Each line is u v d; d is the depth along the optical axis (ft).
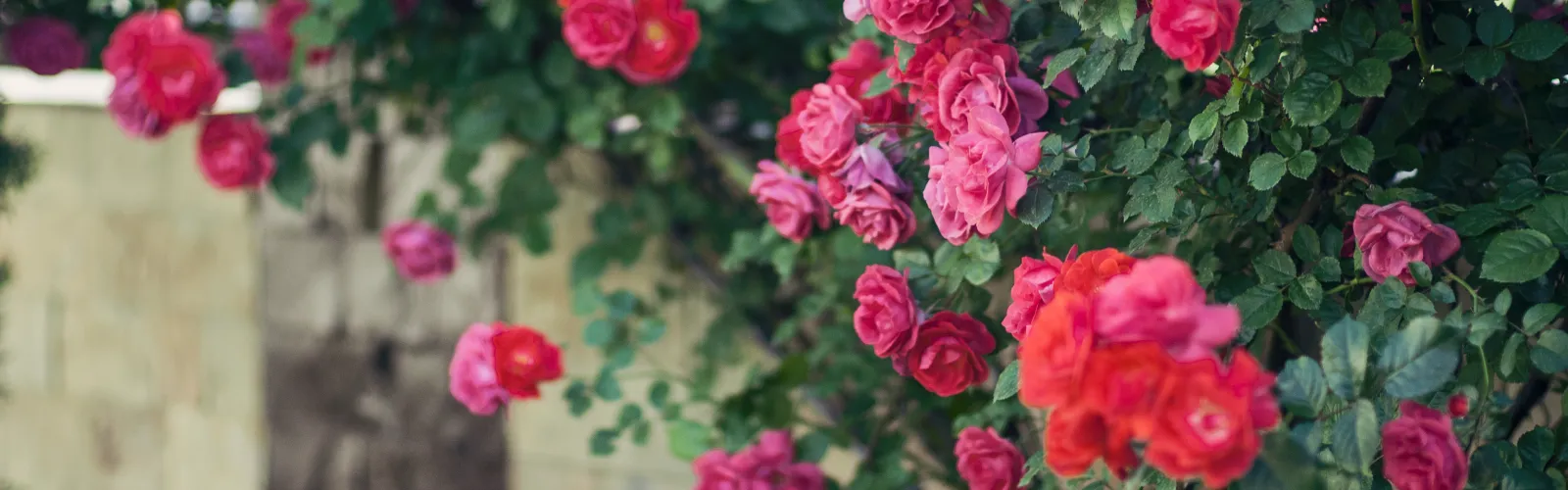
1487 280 5.08
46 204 10.52
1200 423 4.19
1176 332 4.25
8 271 9.78
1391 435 4.59
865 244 6.57
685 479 8.00
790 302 7.59
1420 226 4.92
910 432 6.85
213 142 7.62
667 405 7.04
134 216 10.09
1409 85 5.21
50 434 10.81
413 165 8.22
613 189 7.87
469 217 8.03
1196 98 5.45
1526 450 4.85
